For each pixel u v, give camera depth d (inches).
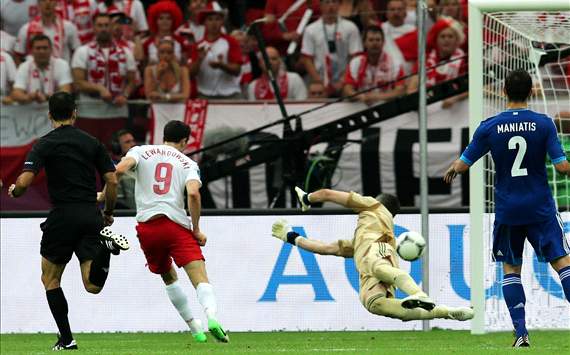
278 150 1927.9
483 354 940.0
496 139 1029.2
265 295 1502.2
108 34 2042.3
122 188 1859.0
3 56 2015.3
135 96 2076.8
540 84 1472.7
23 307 1514.5
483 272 1309.1
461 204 1947.6
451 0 2053.4
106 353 999.6
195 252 1081.4
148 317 1505.9
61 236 1019.9
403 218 1493.6
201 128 1994.3
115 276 1512.1
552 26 1387.8
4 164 1946.4
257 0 2178.9
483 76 1427.2
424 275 1451.8
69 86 2032.5
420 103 1469.0
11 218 1523.1
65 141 1020.5
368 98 2007.9
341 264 1494.8
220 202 1968.5
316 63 2105.1
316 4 2137.1
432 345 1141.7
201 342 1239.5
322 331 1482.5
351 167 1947.6
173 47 2027.6
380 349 1054.4
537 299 1402.6
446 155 1947.6
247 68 2122.3
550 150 1013.8
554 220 1031.6
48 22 2074.3
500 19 1387.8
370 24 2053.4
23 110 1963.6
